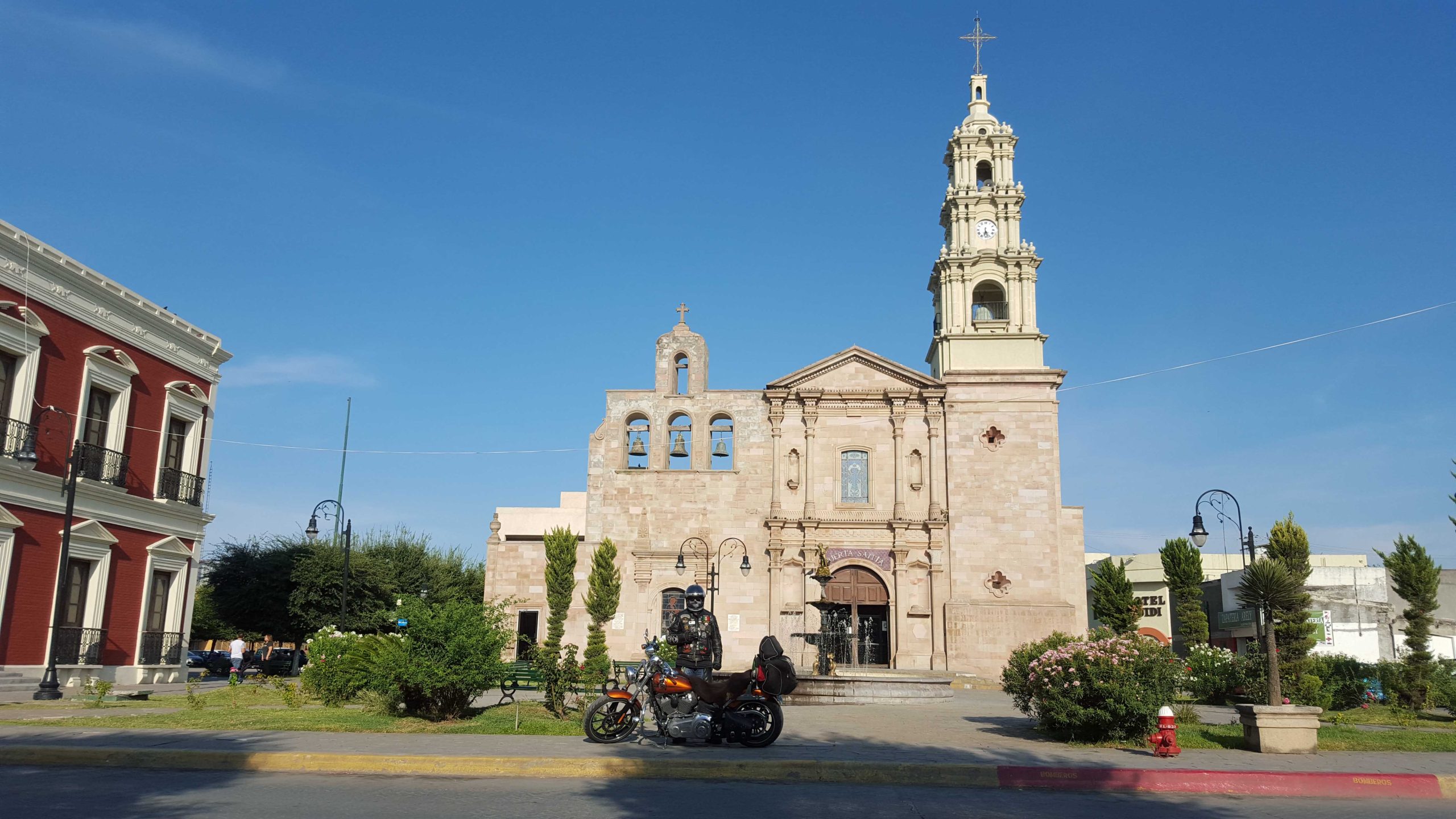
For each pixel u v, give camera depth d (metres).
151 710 22.05
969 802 12.41
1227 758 15.78
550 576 45.84
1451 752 17.20
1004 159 50.97
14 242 27.69
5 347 27.39
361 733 16.94
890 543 45.91
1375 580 45.78
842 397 47.38
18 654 27.94
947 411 46.75
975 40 53.28
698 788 12.94
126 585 32.53
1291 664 26.70
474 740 16.08
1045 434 46.16
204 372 36.97
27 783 12.60
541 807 11.43
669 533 46.66
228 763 13.98
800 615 45.25
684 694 16.08
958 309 48.78
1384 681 29.09
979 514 45.62
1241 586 20.67
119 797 11.61
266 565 54.12
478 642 19.20
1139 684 17.09
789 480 46.91
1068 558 45.94
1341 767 14.88
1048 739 18.12
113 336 31.97
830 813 11.45
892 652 44.69
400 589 65.56
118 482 31.89
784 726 19.64
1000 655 44.00
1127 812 11.96
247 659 52.94
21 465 27.77
